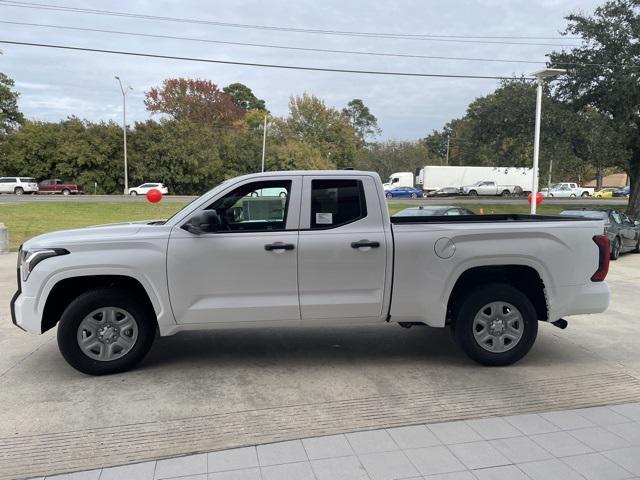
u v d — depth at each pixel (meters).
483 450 3.44
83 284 4.89
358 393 4.43
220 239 4.71
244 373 4.91
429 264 4.88
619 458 3.35
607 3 26.77
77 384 4.62
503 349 5.07
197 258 4.69
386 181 70.25
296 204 4.86
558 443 3.55
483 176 55.22
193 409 4.09
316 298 4.83
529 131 28.56
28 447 3.48
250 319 4.80
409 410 4.09
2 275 10.38
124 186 53.25
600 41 26.38
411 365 5.17
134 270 4.62
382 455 3.37
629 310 7.82
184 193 56.66
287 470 3.18
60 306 5.00
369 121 95.00
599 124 26.17
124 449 3.45
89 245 4.64
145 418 3.92
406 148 71.19
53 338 6.07
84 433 3.68
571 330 6.61
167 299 4.69
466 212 13.47
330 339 6.07
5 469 3.21
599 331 6.55
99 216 26.89
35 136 51.28
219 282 4.73
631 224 16.12
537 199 20.66
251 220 4.86
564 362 5.30
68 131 52.19
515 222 5.10
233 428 3.76
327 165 66.38
